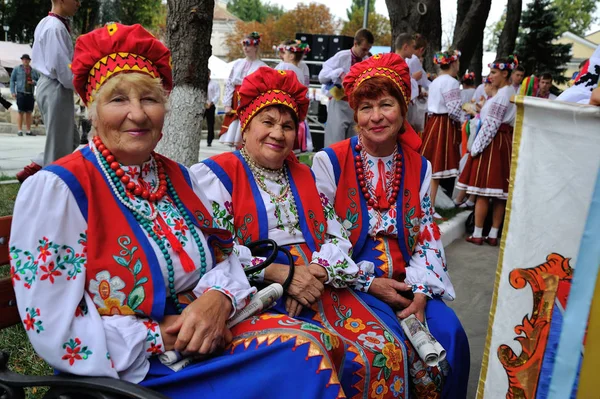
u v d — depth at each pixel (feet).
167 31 12.84
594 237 5.35
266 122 7.63
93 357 5.23
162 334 5.72
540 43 85.87
